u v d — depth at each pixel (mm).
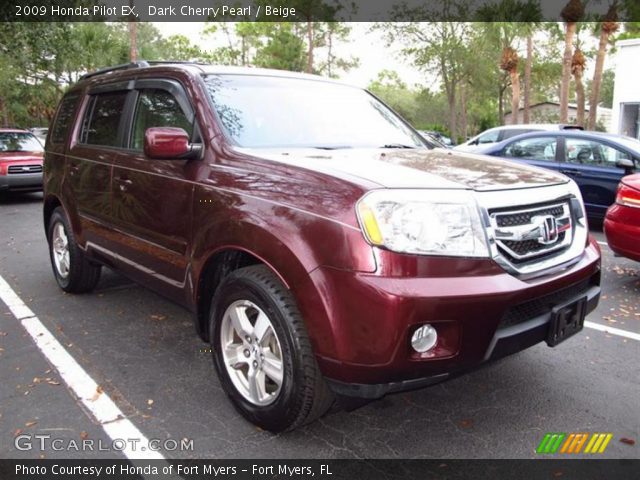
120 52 31172
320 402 2807
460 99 55531
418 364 2504
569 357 4109
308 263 2621
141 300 5297
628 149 8656
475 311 2518
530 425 3195
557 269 2934
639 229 5332
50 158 5445
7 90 32562
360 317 2479
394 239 2494
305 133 3752
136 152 4094
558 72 42594
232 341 3244
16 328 4598
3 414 3270
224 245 3074
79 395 3496
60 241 5469
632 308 5238
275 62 37875
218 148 3377
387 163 3080
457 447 2982
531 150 9875
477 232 2623
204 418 3242
